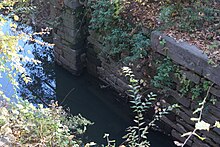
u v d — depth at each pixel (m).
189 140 4.77
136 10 5.32
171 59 4.67
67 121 3.61
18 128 2.87
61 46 6.54
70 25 6.12
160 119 5.14
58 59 6.76
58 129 2.95
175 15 5.06
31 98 6.00
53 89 6.39
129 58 5.21
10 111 3.01
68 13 6.05
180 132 4.90
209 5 5.11
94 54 6.25
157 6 5.34
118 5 5.40
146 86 5.22
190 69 4.41
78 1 5.92
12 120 2.91
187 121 4.75
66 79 6.70
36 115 3.00
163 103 4.98
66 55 6.52
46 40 7.31
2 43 2.39
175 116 4.91
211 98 4.31
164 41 4.64
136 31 5.25
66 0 5.96
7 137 2.64
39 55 7.20
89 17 6.04
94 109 5.99
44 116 3.10
